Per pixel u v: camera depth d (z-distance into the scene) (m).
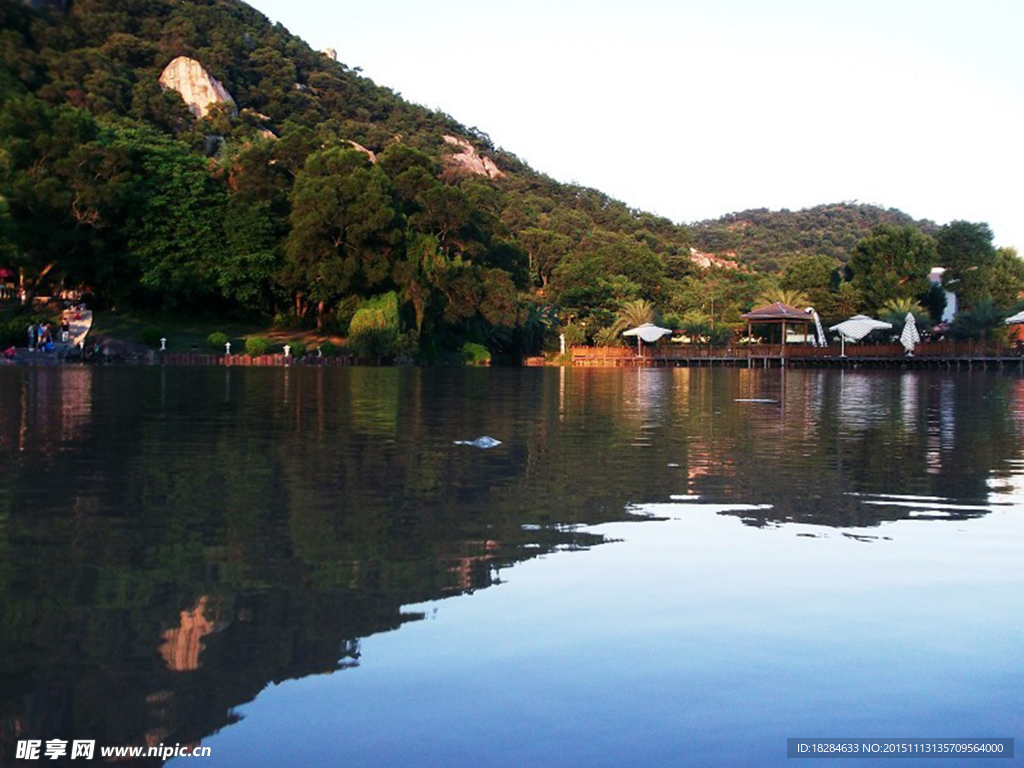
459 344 69.31
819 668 4.10
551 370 53.94
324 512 7.39
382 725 3.49
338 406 18.88
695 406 20.88
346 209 58.28
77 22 114.94
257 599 4.98
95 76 100.50
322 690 3.80
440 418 16.36
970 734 3.47
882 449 12.24
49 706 3.61
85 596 4.98
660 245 121.56
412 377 36.28
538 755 3.28
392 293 58.47
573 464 10.41
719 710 3.66
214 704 3.65
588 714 3.61
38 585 5.18
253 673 3.96
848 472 10.02
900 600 5.12
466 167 148.12
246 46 141.88
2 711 3.57
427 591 5.18
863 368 60.34
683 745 3.36
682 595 5.16
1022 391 29.20
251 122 121.50
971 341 55.44
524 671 4.02
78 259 54.50
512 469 9.95
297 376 34.47
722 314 87.19
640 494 8.46
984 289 76.19
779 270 148.12
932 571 5.75
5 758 3.19
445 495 8.25
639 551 6.20
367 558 5.89
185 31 128.50
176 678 3.89
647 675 3.99
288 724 3.49
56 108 55.72
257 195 62.00
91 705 3.63
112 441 12.00
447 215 66.12
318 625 4.57
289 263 59.62
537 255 103.25
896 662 4.18
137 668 3.99
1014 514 7.63
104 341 50.88
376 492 8.36
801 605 5.01
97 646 4.23
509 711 3.62
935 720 3.59
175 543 6.23
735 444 12.70
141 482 8.73
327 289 59.88
